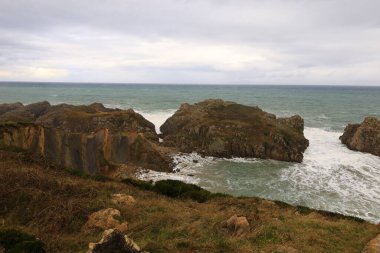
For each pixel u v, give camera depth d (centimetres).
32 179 2227
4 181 2111
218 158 4959
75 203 1995
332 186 3791
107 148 4153
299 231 1734
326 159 4884
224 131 5388
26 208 1898
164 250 1412
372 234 1798
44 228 1717
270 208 2377
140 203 2202
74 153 3822
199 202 2545
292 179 4034
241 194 3528
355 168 4469
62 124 5512
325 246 1559
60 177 2550
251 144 5081
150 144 4569
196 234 1673
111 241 1102
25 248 1347
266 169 4444
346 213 3052
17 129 3459
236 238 1602
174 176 4084
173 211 2080
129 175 3972
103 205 2041
